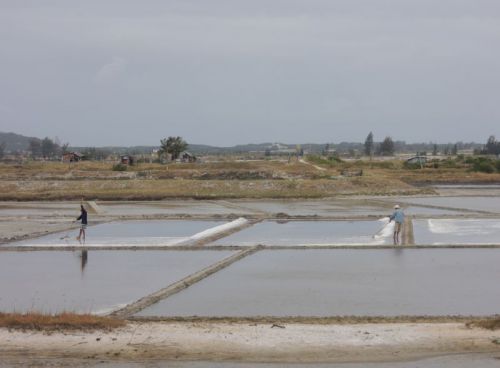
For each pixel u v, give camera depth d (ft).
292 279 75.66
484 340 50.57
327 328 53.52
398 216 102.42
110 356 48.29
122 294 69.15
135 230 126.11
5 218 149.59
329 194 224.74
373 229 124.47
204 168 296.51
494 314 59.06
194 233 120.47
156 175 274.16
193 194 220.43
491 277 75.82
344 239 108.99
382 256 91.30
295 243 104.37
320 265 84.43
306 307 62.34
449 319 56.65
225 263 85.51
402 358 47.75
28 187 242.99
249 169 284.82
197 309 61.93
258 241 107.55
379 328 53.42
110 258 92.38
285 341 50.80
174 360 47.65
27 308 62.85
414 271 79.71
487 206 181.57
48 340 50.83
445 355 48.21
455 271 79.61
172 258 91.81
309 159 416.46
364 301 64.54
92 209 177.27
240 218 144.66
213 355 48.47
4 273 81.15
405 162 407.23
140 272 81.15
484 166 354.33
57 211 171.42
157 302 64.80
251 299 65.87
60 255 95.45
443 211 165.89
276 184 239.50
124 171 285.84
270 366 46.60
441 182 302.86
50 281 76.23
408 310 60.85
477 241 105.29
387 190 234.58
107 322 54.19
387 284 72.38
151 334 52.24
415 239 108.58
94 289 71.67
